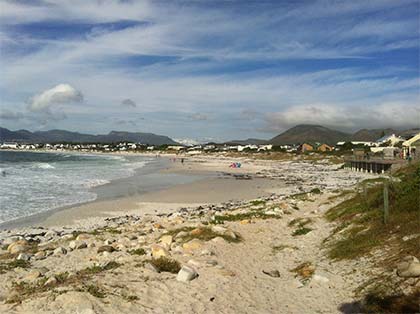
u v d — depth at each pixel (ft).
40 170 230.68
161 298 29.50
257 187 157.17
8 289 33.17
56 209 96.37
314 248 45.78
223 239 50.31
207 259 40.91
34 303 27.07
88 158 474.90
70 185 148.25
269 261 42.60
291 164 339.16
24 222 80.69
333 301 29.19
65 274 36.37
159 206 105.29
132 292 29.86
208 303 29.25
